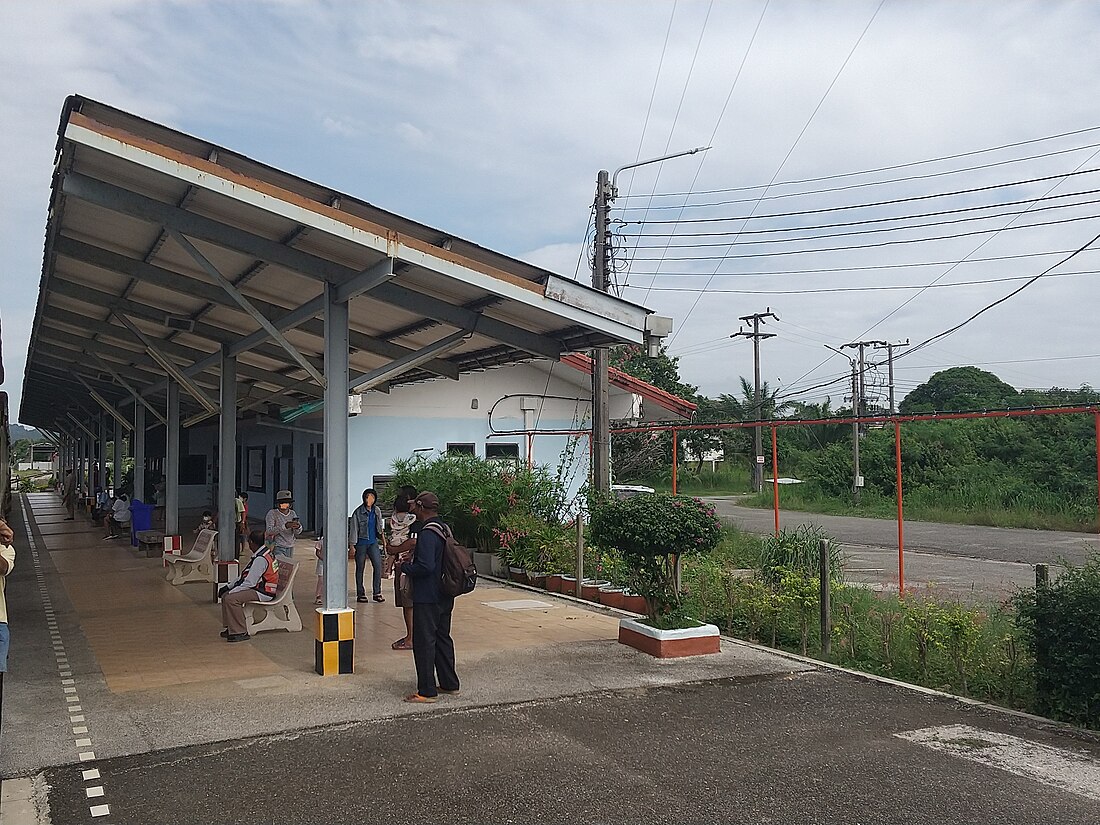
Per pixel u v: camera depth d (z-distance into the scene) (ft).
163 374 51.26
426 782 16.61
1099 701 20.20
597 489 52.47
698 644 27.53
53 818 14.90
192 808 15.35
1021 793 16.25
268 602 30.17
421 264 22.61
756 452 131.75
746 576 39.37
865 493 110.11
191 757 17.87
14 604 37.32
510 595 39.73
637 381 68.64
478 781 16.70
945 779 16.94
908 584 44.93
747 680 24.44
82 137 19.10
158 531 64.08
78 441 116.78
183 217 23.54
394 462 56.80
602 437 55.93
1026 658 23.17
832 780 16.87
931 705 22.15
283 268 25.48
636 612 35.17
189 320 37.19
